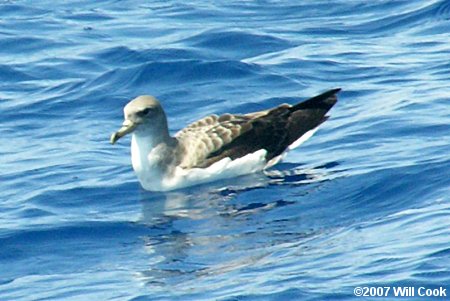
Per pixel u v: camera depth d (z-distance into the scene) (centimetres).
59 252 1933
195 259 1864
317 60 2767
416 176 2069
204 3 3284
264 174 2194
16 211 2091
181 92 2623
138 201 2130
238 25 3083
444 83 2558
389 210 1978
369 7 3164
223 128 2219
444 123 2311
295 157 2258
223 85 2644
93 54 2903
